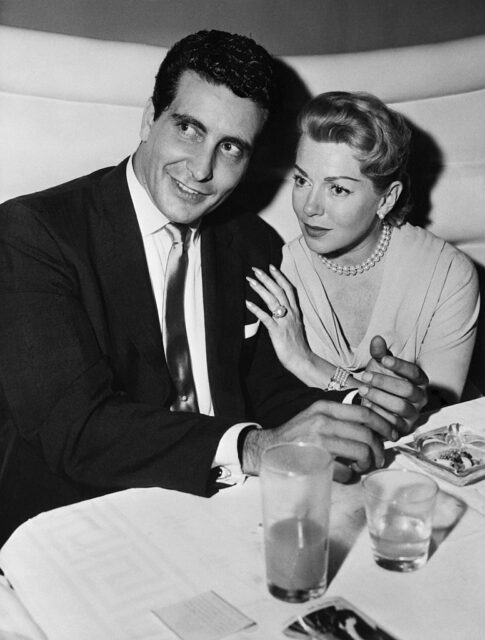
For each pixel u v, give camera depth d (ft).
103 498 3.02
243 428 3.43
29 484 4.34
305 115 5.12
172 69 4.49
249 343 5.24
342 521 2.77
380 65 6.73
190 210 4.68
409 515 2.44
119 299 4.50
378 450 3.21
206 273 4.98
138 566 2.52
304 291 5.74
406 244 5.70
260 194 6.47
